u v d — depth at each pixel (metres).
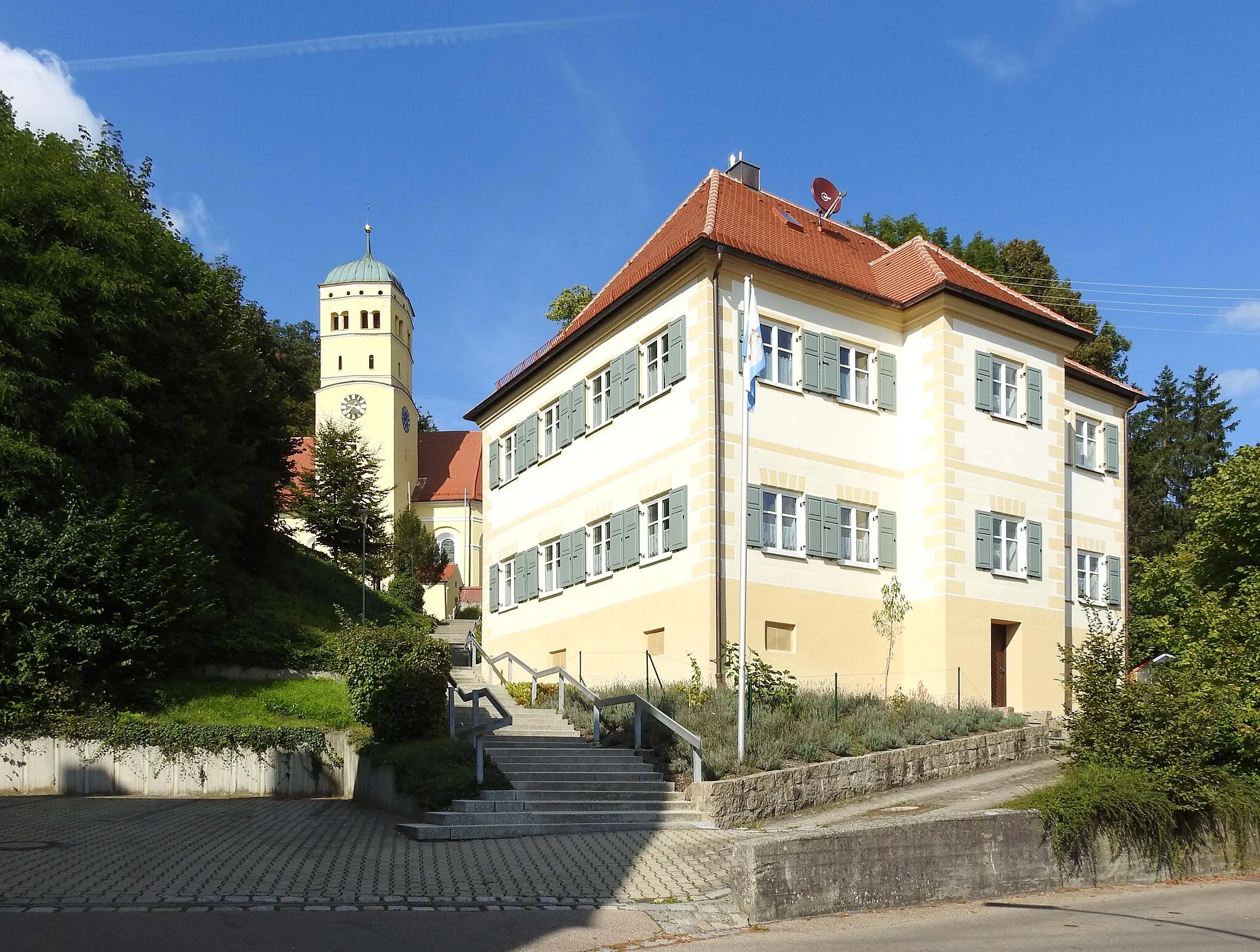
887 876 11.57
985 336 25.86
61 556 19.97
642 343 24.89
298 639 26.39
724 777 16.44
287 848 12.84
